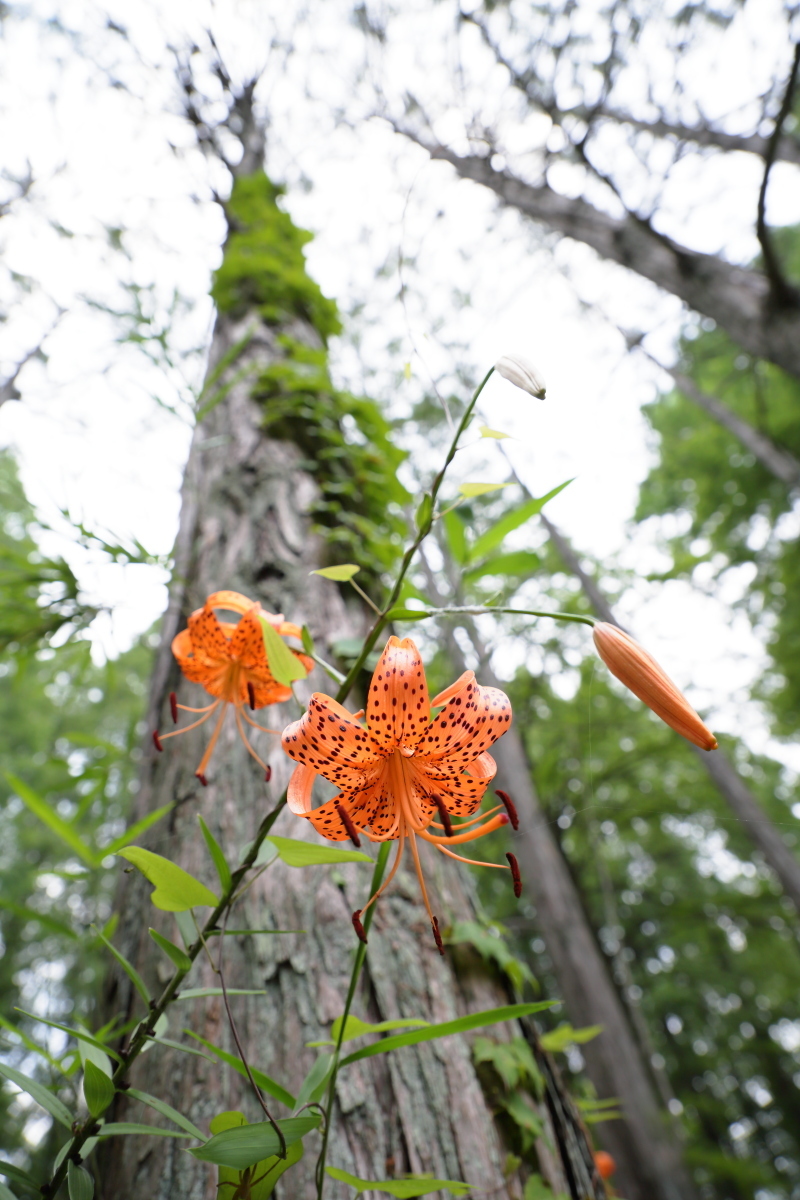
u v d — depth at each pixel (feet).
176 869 2.38
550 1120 4.76
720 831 37.32
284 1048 4.35
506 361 3.21
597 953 19.76
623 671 3.07
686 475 36.91
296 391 10.23
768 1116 46.73
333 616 7.21
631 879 38.86
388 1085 4.27
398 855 3.12
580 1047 18.70
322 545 8.11
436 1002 4.68
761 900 31.58
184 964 2.75
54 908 19.33
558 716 28.25
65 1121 2.63
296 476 9.01
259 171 15.69
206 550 8.36
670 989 39.09
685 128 18.08
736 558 36.47
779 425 34.14
